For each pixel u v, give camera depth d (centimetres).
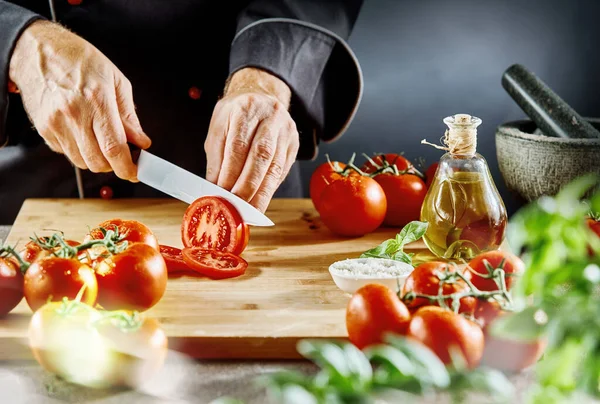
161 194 169
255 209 137
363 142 221
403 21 215
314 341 118
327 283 132
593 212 134
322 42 158
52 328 109
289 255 141
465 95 219
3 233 154
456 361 100
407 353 97
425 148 221
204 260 135
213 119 146
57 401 110
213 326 120
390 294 113
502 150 159
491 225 135
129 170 141
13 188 171
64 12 165
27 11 151
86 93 140
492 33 216
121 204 161
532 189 155
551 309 97
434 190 137
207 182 140
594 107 220
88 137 141
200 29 169
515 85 164
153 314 123
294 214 157
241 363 117
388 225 153
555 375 98
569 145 151
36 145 169
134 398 110
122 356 109
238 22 165
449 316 109
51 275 117
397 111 220
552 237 97
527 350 111
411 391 95
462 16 214
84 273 118
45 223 152
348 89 162
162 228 151
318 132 164
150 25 167
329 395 94
